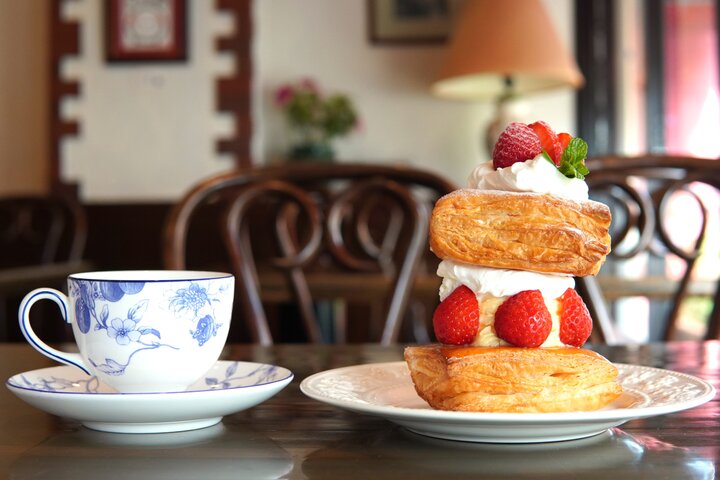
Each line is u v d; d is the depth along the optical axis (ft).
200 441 2.21
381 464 2.06
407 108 12.32
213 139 11.20
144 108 11.23
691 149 12.33
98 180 11.26
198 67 11.18
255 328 3.99
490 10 10.71
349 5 12.33
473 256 2.38
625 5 12.27
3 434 2.27
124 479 1.98
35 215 11.07
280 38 12.36
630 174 5.77
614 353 3.25
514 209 2.36
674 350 3.31
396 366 2.72
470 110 12.27
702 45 12.30
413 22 12.26
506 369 2.28
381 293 6.17
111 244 11.07
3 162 12.28
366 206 5.51
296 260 4.19
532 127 2.50
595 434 2.22
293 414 2.43
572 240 2.33
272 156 12.33
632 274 6.60
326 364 3.07
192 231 10.73
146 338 2.36
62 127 11.24
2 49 12.22
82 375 2.60
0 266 11.09
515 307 2.33
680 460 2.07
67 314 2.44
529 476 1.98
